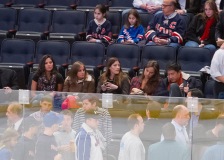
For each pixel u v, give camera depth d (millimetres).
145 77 27172
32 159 22234
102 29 33781
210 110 21094
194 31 32719
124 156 21578
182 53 31484
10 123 22328
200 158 21172
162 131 21344
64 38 34250
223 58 27438
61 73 30984
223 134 21047
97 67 30859
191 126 21172
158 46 31734
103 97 21703
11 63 32094
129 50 32062
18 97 22266
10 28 36125
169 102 21281
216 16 32312
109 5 37031
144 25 34312
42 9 36188
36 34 34781
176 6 34062
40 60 29828
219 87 27672
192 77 27188
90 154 21844
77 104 21906
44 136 22125
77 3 37594
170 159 21312
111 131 21672
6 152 22297
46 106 22094
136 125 21500
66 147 21984
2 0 38438
